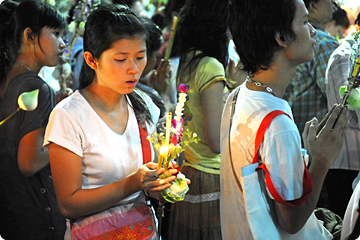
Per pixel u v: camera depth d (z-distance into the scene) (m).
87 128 1.49
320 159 1.46
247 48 1.44
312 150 1.48
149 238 1.54
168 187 1.42
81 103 1.52
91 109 1.52
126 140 1.59
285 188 1.32
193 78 2.21
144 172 1.40
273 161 1.32
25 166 1.82
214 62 2.15
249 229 1.46
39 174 1.91
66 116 1.46
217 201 2.19
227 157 1.56
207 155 2.21
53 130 1.44
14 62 1.96
